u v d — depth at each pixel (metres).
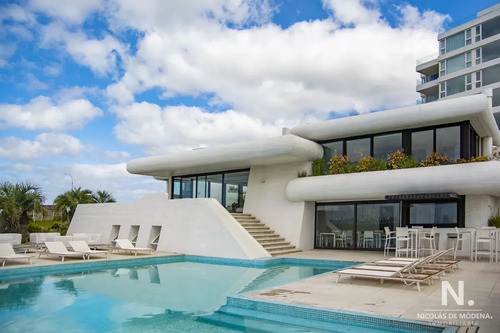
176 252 18.00
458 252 15.01
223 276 12.16
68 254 14.16
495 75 40.94
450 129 16.14
